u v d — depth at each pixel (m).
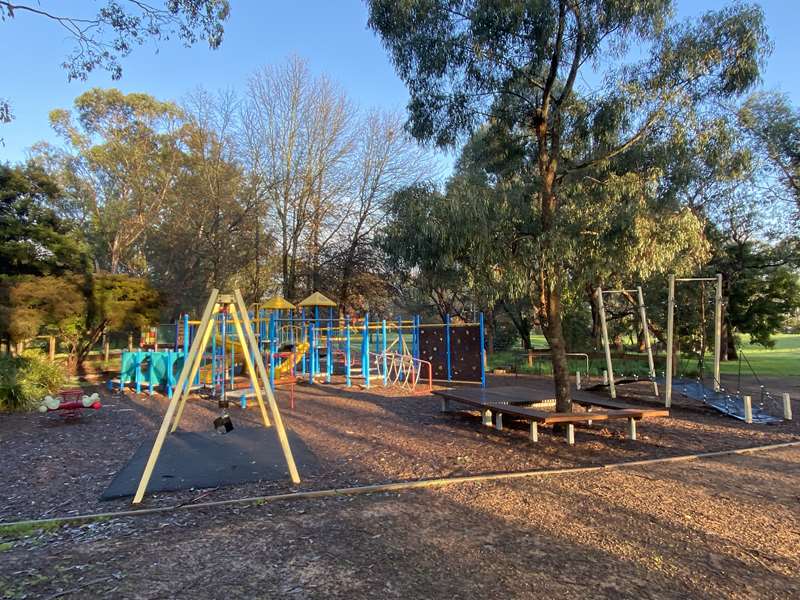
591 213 7.17
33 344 21.91
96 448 7.36
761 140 21.08
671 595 3.14
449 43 7.27
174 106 35.44
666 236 7.01
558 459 6.62
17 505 4.93
